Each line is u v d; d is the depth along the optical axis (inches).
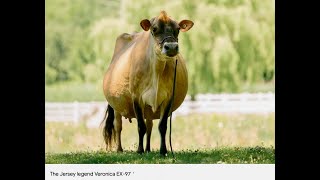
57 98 3014.3
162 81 1010.1
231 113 2006.6
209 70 1847.9
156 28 982.4
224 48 1815.9
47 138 1547.7
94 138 1562.5
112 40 1988.2
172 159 1010.7
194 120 1763.0
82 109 1985.7
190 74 1850.4
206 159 1023.6
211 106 2016.5
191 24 1007.0
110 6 3550.7
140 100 1040.8
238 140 1512.1
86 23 3454.7
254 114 1974.7
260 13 1870.1
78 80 3090.6
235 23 1827.0
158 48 979.3
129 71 1060.5
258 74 1889.8
